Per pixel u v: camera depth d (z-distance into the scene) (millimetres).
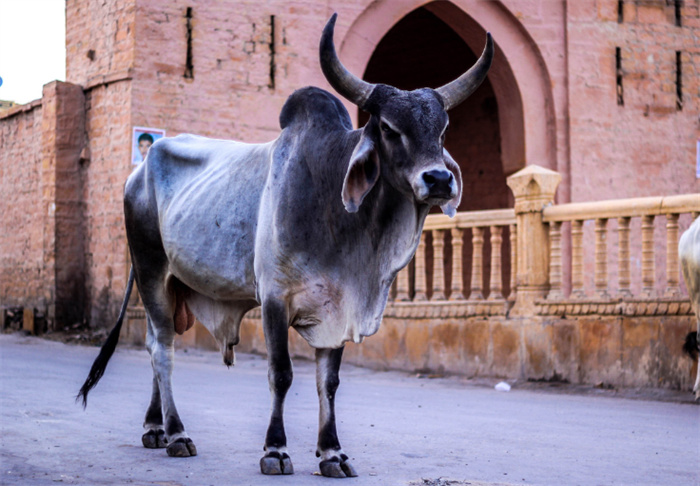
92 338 13984
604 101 15852
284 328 4406
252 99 14500
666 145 16172
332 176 4312
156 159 5484
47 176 15062
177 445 4758
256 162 4797
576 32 15734
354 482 4172
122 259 14195
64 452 4766
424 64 19500
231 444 5188
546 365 9789
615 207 9492
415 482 4211
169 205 5227
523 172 10203
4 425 5445
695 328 8625
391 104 4016
